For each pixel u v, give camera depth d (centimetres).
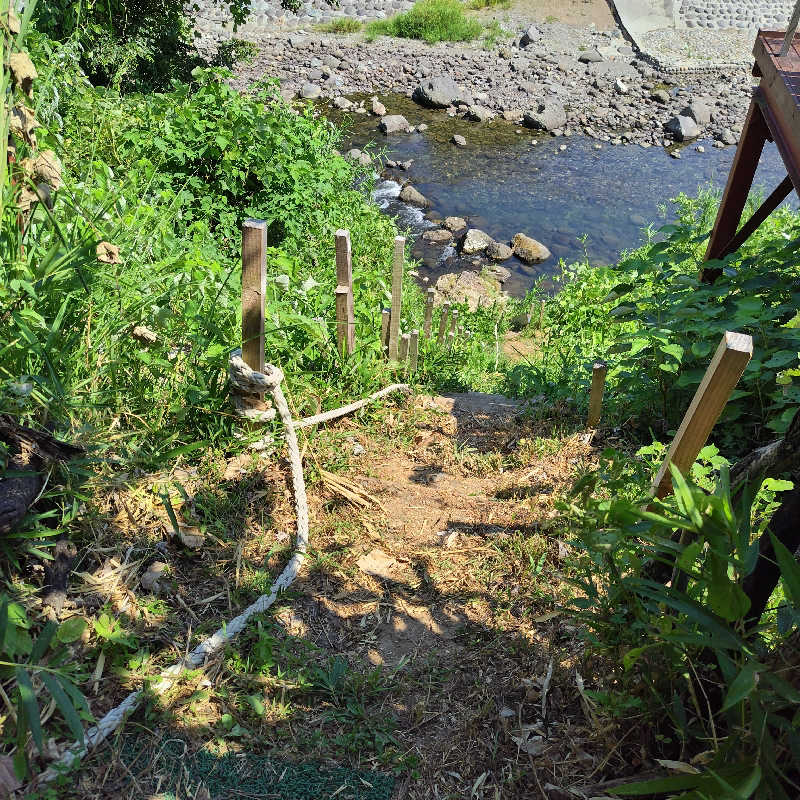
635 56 2383
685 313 459
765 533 223
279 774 245
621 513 210
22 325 302
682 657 222
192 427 378
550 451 461
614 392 518
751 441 459
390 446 451
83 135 744
